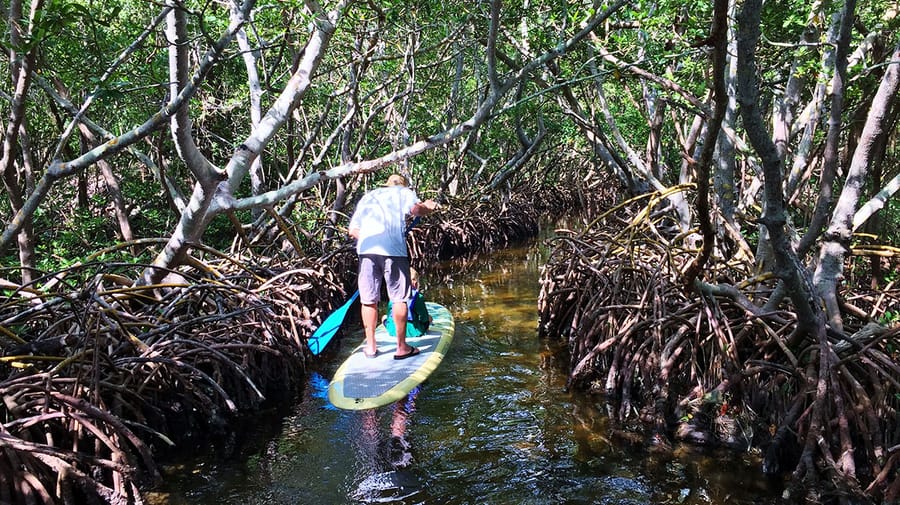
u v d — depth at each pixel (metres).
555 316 7.13
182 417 4.71
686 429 4.63
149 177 10.79
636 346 5.40
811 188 9.79
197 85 4.43
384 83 10.27
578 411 5.19
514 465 4.33
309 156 11.79
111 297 4.93
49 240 8.85
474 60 11.95
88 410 3.71
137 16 7.86
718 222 6.92
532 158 18.80
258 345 5.32
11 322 4.38
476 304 9.02
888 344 4.31
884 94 4.21
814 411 3.88
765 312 4.73
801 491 3.78
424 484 4.11
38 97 8.19
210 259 7.58
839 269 4.59
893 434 3.96
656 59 6.27
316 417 5.17
